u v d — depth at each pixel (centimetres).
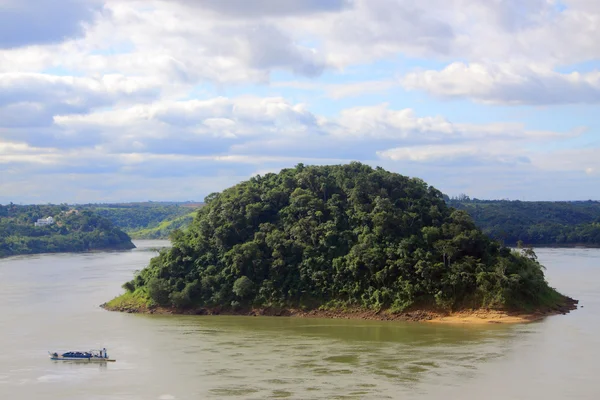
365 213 16612
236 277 16025
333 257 15950
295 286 15662
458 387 9169
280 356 11069
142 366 10612
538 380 9450
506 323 13688
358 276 15350
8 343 12406
